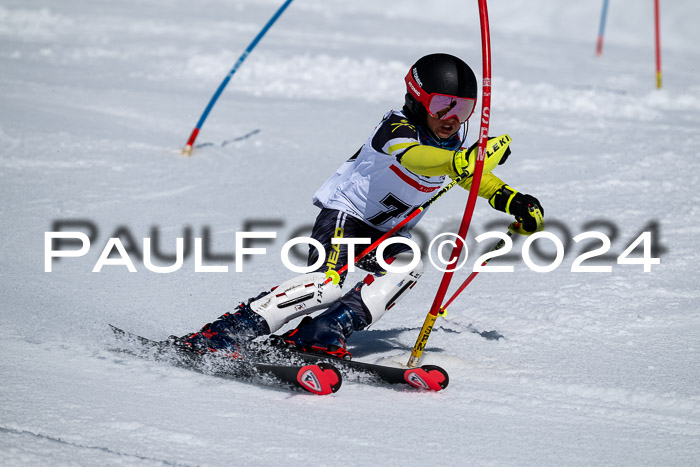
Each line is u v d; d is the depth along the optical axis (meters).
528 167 29.05
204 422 9.88
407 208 12.38
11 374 11.30
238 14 82.75
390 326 14.99
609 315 15.50
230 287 16.97
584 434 10.02
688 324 14.98
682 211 23.53
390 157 11.85
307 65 50.56
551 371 12.52
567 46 77.06
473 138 34.69
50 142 29.94
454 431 9.97
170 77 47.97
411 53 59.19
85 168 27.08
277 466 8.66
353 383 11.77
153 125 34.53
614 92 46.75
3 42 56.94
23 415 9.77
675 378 12.20
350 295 12.34
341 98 44.06
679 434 10.11
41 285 16.30
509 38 79.56
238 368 11.48
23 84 41.78
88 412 10.00
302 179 27.23
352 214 12.45
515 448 9.49
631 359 13.12
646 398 11.34
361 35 70.38
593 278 17.92
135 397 10.67
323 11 91.50
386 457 9.05
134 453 8.80
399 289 12.30
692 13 93.38
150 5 85.56
